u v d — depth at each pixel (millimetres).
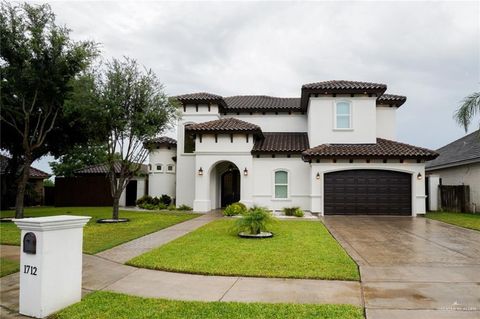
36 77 16016
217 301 5793
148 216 19578
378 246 10625
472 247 10484
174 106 18484
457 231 13906
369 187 20516
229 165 25469
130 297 6035
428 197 24641
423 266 8109
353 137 22438
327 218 18844
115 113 16375
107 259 9016
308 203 22375
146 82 17391
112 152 17094
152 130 16844
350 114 22578
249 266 7977
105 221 16578
